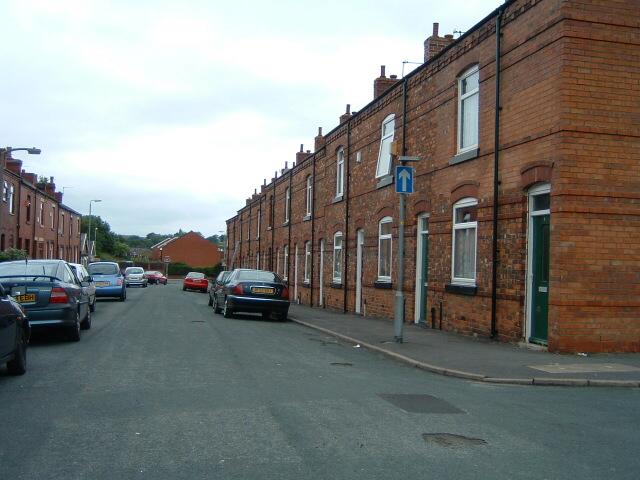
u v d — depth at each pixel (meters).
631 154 10.47
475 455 5.27
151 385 7.90
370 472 4.78
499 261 12.16
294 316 19.92
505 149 12.00
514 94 11.76
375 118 19.83
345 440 5.61
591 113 10.35
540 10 10.99
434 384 8.41
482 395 7.70
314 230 27.58
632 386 8.23
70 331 11.88
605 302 10.31
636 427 6.22
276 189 37.47
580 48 10.36
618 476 4.80
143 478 4.59
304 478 4.62
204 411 6.59
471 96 13.84
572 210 10.21
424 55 17.78
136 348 11.27
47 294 11.31
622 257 10.38
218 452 5.22
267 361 10.09
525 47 11.44
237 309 18.67
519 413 6.76
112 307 22.86
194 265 102.00
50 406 6.75
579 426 6.24
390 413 6.65
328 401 7.15
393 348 11.46
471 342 12.29
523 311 11.41
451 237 14.32
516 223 11.58
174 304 26.12
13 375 8.50
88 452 5.19
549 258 10.67
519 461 5.13
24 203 40.72
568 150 10.27
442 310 14.70
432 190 15.34
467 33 13.56
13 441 5.48
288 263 33.47
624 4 10.53
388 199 18.33
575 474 4.83
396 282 17.61
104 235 106.56
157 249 111.31
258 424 6.11
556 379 8.40
